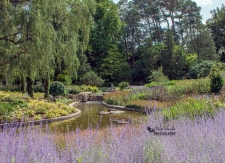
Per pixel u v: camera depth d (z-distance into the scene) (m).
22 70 12.97
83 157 2.85
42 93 22.03
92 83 34.69
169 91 18.33
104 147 3.10
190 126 4.29
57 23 15.73
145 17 59.09
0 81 24.98
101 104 20.05
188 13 52.62
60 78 26.47
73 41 16.11
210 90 17.44
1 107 10.97
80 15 16.06
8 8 11.36
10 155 2.85
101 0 47.69
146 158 2.94
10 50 12.23
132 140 3.44
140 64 45.09
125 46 54.03
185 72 44.62
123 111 14.48
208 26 53.91
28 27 11.42
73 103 19.61
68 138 4.05
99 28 46.16
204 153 3.01
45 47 12.03
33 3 11.70
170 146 3.18
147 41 44.38
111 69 43.16
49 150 3.01
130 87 32.16
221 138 3.57
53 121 11.10
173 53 43.34
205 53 42.84
